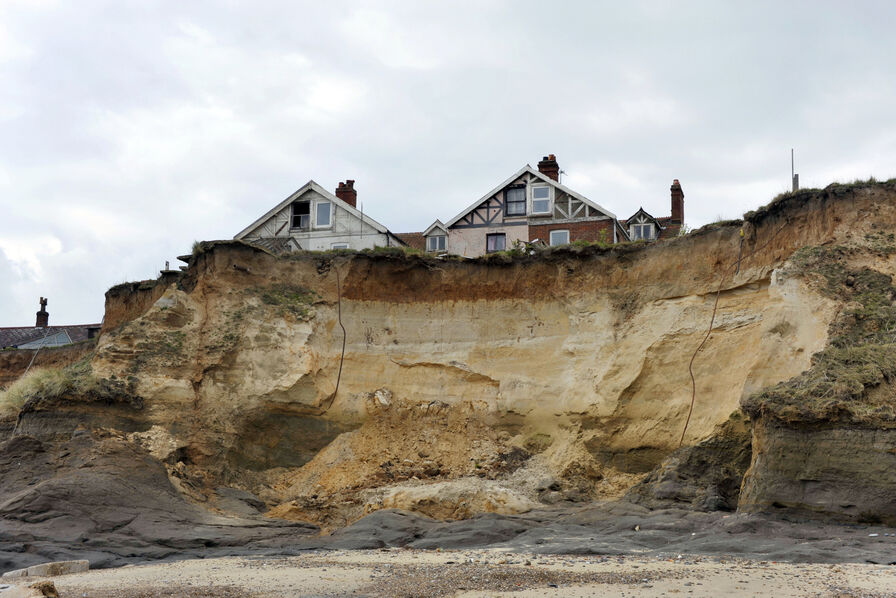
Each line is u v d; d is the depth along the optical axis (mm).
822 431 19469
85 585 16500
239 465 26984
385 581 16156
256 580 16703
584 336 28188
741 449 22984
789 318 23094
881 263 23359
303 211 42531
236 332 28328
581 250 29031
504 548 19703
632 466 25922
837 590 14227
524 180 41656
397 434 28047
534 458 27031
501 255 29922
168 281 31016
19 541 20375
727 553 17828
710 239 26906
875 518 18531
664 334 26547
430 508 24188
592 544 19312
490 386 28875
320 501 25406
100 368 27000
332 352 29188
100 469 23469
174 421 26438
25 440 24438
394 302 30219
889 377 20078
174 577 17312
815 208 24859
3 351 44000
